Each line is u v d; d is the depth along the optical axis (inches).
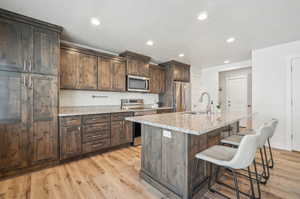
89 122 107.5
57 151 93.0
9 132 77.7
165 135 66.4
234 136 85.1
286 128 122.3
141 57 155.8
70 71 111.7
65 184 72.7
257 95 136.1
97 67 126.8
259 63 135.3
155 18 84.0
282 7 73.2
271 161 91.8
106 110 127.3
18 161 80.2
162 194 65.4
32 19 82.5
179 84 186.2
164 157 67.1
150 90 172.7
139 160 102.0
